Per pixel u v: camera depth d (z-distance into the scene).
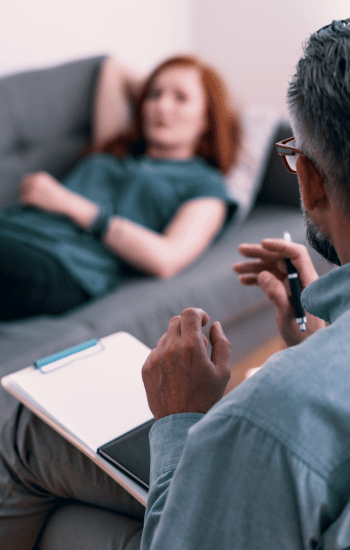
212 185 1.74
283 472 0.35
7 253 1.44
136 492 0.61
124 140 1.97
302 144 0.45
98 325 1.37
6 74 1.94
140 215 1.75
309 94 0.42
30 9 2.10
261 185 2.00
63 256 1.49
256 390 0.36
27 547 0.78
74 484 0.71
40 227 1.59
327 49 0.41
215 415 0.37
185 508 0.38
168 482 0.47
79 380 0.76
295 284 0.81
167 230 1.66
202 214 1.65
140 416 0.71
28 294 1.43
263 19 2.35
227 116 1.94
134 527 0.67
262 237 1.73
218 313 1.56
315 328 0.80
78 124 2.05
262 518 0.36
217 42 2.57
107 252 1.64
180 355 0.54
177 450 0.49
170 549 0.39
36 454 0.73
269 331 1.74
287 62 2.34
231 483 0.36
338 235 0.46
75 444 0.67
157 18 2.54
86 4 2.26
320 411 0.35
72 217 1.60
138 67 2.53
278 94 2.42
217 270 1.59
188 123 1.85
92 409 0.71
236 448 0.36
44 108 1.92
